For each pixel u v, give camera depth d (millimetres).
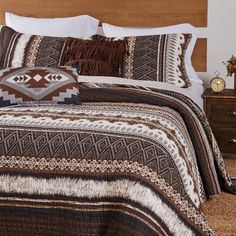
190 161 2410
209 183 2947
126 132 2145
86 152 2033
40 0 4223
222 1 3955
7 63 3678
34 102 2791
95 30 4082
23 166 2031
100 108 2557
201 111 3113
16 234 2049
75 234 1983
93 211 1963
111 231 1946
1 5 4301
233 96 3660
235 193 3203
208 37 4027
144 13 4090
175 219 1981
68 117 2307
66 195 1981
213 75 4066
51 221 2006
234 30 3973
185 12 4031
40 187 2000
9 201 2023
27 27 4070
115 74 3521
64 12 4207
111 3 4125
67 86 2830
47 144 2072
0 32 3934
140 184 1944
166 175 2031
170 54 3590
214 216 2867
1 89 2811
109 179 1974
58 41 3680
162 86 3406
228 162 3799
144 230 1883
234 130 3693
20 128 2172
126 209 1924
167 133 2264
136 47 3598
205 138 3016
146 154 2039
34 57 3619
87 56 3529
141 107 2611
